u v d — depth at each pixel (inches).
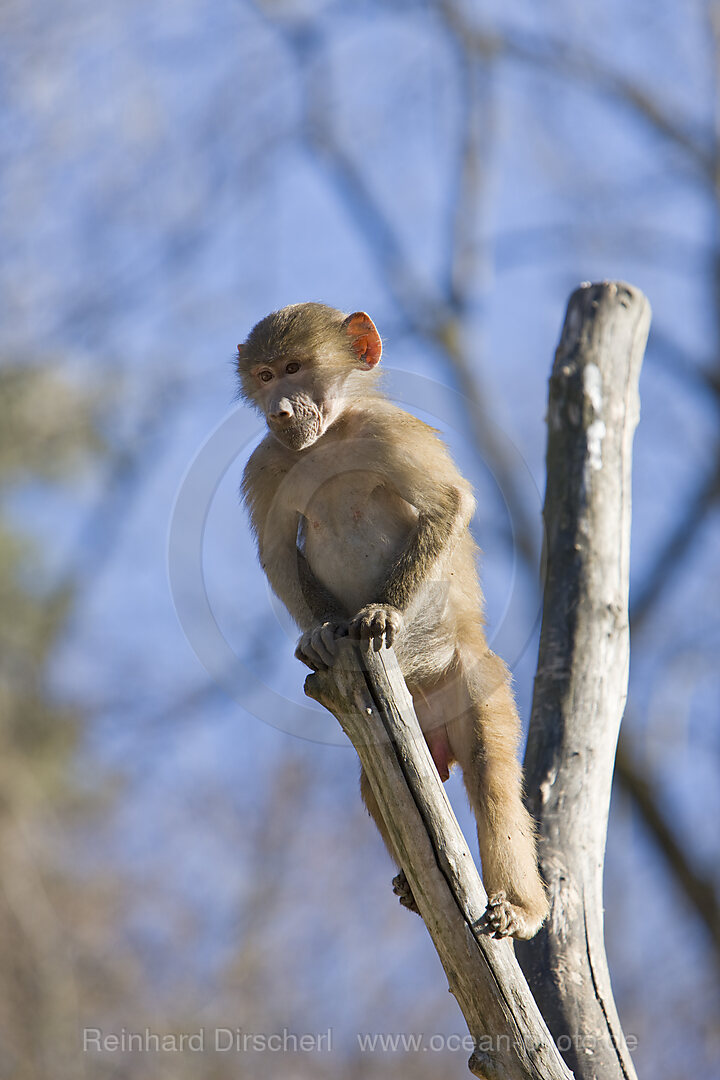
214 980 1106.1
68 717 1193.4
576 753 402.9
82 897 1172.5
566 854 385.4
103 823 1236.5
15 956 1045.8
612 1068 357.7
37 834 1169.4
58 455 1190.9
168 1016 1061.8
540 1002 363.9
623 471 454.3
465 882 311.6
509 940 320.5
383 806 311.3
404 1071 1071.0
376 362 381.7
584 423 455.8
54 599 1210.6
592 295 484.1
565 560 434.6
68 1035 1016.9
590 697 413.1
